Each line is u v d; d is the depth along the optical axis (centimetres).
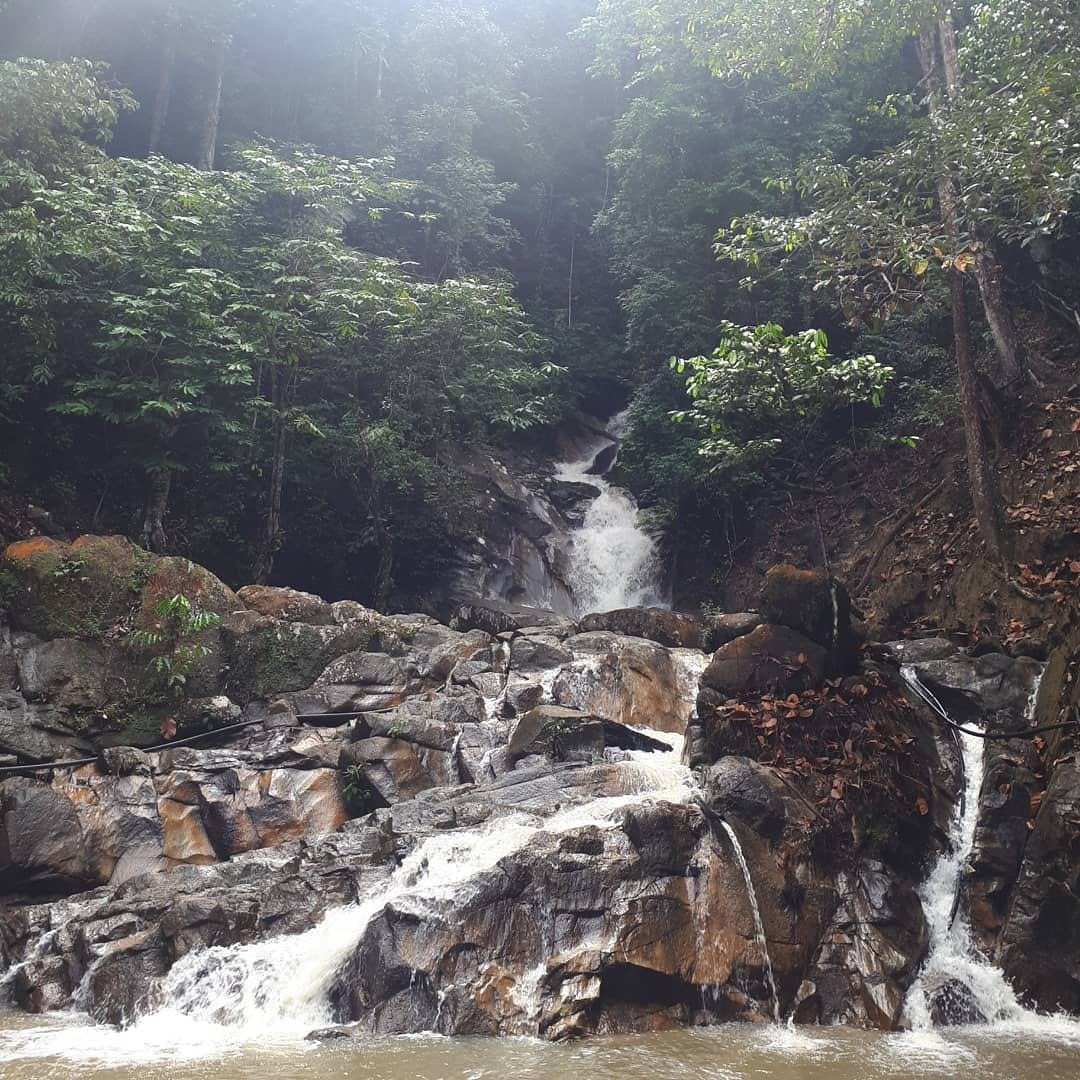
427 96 2880
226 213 1766
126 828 1044
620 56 2586
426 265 2617
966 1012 793
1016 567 1294
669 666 1297
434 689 1291
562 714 1090
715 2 1636
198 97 2731
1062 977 805
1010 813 914
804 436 1675
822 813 883
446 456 2069
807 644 1001
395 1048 680
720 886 818
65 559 1188
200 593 1262
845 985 801
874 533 1702
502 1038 709
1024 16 1304
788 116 2272
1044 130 1170
